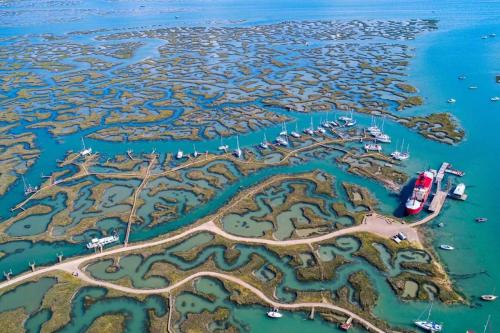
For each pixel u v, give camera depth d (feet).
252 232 396.78
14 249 390.42
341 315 306.76
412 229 385.91
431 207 406.21
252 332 300.20
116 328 306.76
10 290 340.59
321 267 349.41
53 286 343.05
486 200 420.77
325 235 385.70
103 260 369.71
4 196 475.31
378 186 453.99
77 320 314.35
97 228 412.57
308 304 316.81
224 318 310.86
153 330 303.48
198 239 390.21
